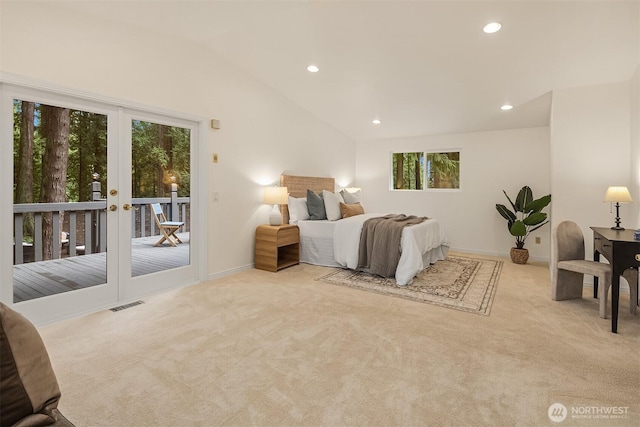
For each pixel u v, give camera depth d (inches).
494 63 134.0
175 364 78.9
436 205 236.1
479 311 114.3
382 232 156.9
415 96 174.6
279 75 166.4
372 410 63.0
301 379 73.1
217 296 128.5
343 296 129.5
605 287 108.0
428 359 81.7
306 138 210.2
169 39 131.6
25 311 98.3
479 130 217.0
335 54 140.6
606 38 111.2
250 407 63.9
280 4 108.9
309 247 184.1
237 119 162.1
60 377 73.0
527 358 82.4
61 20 101.9
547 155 199.9
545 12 102.0
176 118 137.4
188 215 144.7
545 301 125.0
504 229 213.2
